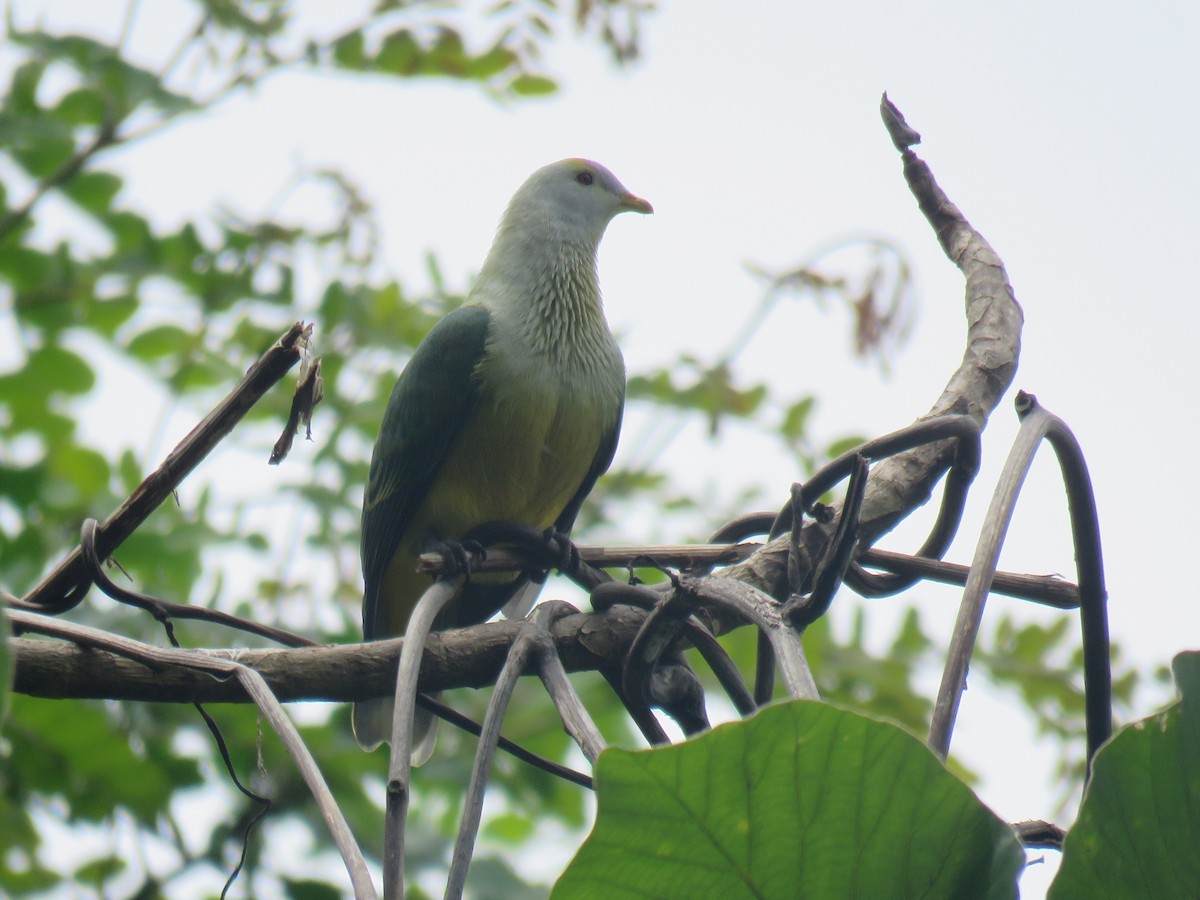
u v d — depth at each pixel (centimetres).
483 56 1162
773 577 551
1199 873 289
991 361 619
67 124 1088
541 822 1073
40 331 1081
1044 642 996
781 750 272
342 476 1087
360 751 937
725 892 286
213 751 922
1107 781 292
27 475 973
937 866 281
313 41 1136
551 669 408
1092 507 437
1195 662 298
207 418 459
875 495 588
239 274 1103
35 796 877
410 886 904
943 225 675
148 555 951
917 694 1003
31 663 433
